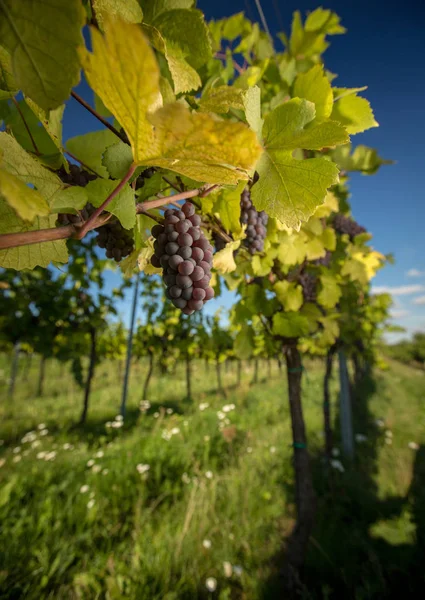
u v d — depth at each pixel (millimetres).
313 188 792
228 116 1304
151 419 8000
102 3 688
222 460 5410
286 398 9945
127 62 369
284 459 5438
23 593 2646
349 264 3318
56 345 8883
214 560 3219
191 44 942
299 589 2887
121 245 1035
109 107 456
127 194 663
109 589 2658
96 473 4629
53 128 754
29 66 414
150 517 3766
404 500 4555
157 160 518
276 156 842
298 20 2430
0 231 688
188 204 806
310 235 2023
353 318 4953
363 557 3438
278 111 832
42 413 9297
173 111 411
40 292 7457
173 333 10289
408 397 12680
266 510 3961
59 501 3861
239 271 1978
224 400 10180
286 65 2127
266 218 1419
